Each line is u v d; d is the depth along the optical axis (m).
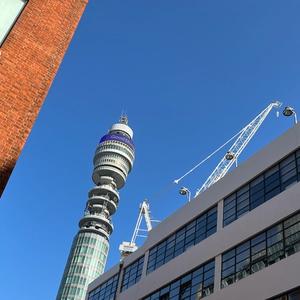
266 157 28.75
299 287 21.42
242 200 29.38
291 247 23.19
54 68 13.34
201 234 32.03
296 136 26.89
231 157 73.69
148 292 34.59
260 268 24.64
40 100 12.48
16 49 12.69
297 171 25.59
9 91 11.90
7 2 13.31
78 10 15.11
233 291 25.53
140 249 40.03
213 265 28.84
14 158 11.18
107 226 192.50
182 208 36.28
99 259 180.62
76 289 169.38
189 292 29.89
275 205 25.69
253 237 26.52
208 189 33.88
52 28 13.95
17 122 11.66
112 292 41.00
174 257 33.94
